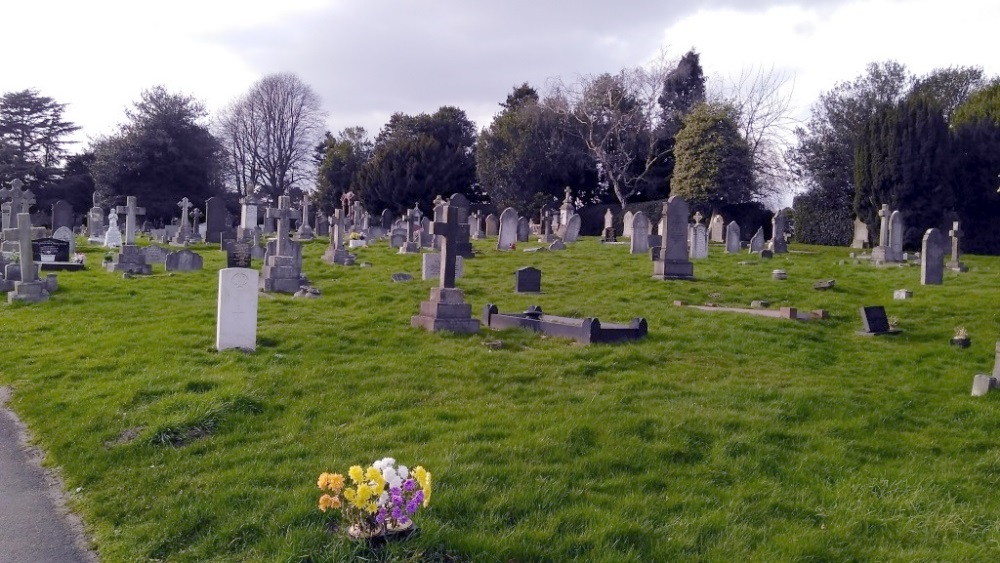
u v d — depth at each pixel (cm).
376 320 1512
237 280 1212
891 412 989
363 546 560
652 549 596
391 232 3912
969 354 1388
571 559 577
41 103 7319
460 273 2303
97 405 944
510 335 1400
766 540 623
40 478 781
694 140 4950
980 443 887
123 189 6266
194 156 6550
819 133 5172
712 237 4262
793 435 878
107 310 1650
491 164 5950
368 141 7719
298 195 7325
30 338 1389
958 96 5650
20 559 611
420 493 575
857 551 614
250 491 687
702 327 1532
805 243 4803
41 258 2423
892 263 2767
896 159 3844
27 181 6550
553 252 3069
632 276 2292
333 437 834
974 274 2472
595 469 752
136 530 645
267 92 7925
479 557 567
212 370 1091
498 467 734
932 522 670
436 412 920
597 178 6053
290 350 1238
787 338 1455
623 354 1247
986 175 3981
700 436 849
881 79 5269
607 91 5662
